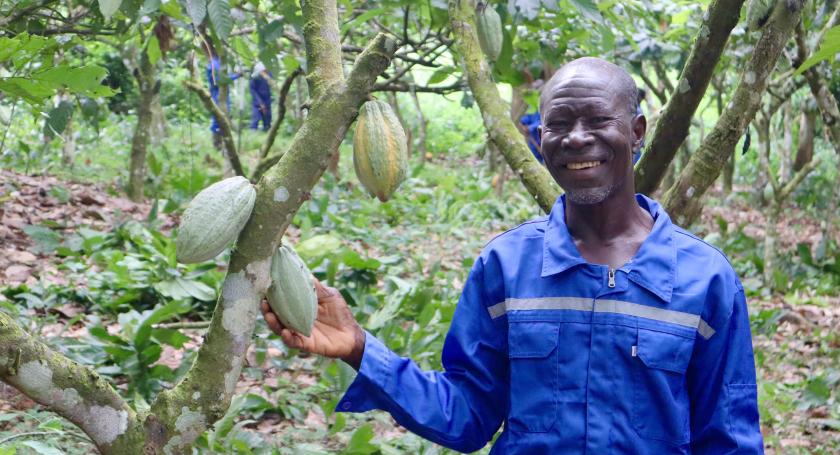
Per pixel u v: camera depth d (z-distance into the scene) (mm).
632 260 1717
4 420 3219
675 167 10992
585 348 1698
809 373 4934
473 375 1823
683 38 5617
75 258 5258
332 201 7926
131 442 1376
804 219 11219
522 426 1719
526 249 1794
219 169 10109
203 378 1410
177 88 13992
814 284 7227
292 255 1477
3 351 1267
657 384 1662
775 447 3777
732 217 11078
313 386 3904
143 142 7449
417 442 3410
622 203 1765
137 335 3662
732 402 1709
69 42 3410
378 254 6508
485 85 2555
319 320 1689
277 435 3475
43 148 8547
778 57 2330
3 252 5246
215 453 3084
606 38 3568
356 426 3674
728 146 2404
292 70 4680
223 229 1361
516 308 1755
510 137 2473
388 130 1546
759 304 6453
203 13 2471
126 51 5422
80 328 4309
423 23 4051
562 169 1714
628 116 1719
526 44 3725
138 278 4703
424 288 4996
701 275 1715
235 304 1404
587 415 1675
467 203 8828
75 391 1328
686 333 1683
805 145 11523
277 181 1393
